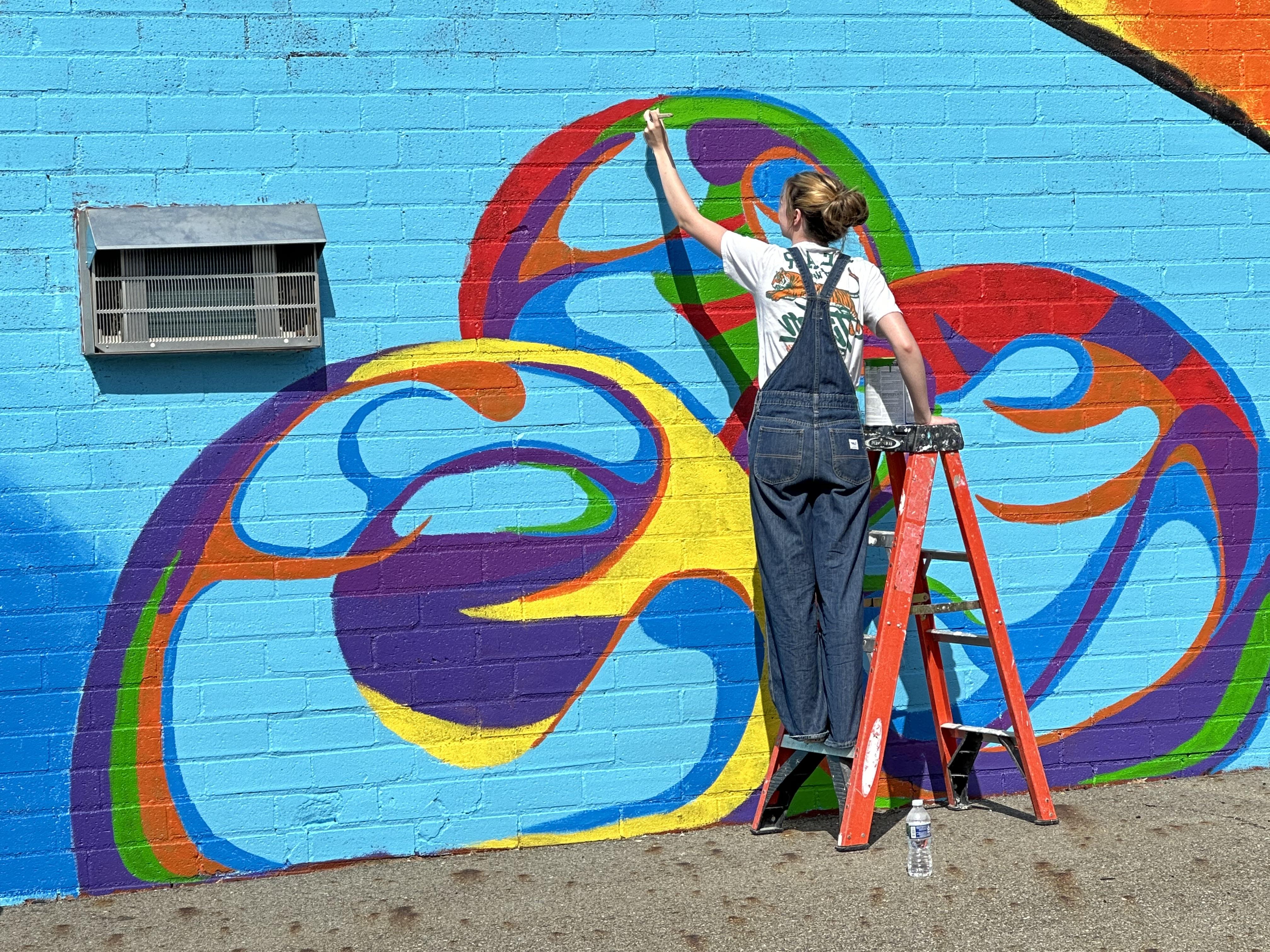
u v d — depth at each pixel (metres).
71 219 4.37
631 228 4.73
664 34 4.75
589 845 4.67
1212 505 5.17
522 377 4.67
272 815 4.51
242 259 4.39
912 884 4.12
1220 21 5.15
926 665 4.79
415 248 4.59
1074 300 5.05
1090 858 4.30
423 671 4.61
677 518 4.77
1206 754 5.18
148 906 4.25
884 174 4.91
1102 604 5.09
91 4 4.38
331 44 4.54
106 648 4.40
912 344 4.31
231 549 4.48
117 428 4.41
